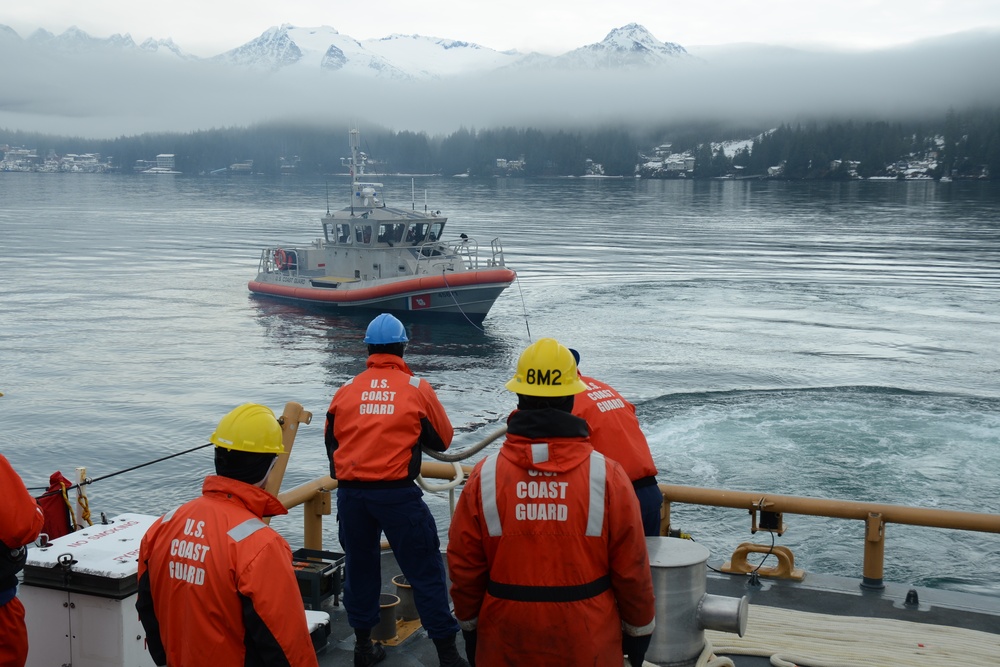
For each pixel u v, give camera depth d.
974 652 4.77
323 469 20.50
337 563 5.43
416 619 5.44
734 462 18.48
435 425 4.69
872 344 37.53
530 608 3.04
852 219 142.50
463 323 43.62
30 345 37.56
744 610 4.09
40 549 4.30
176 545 3.07
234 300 50.72
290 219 141.00
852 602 5.57
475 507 3.10
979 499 16.25
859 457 18.84
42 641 4.23
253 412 3.20
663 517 5.93
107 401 27.97
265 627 2.97
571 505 3.01
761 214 159.00
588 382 4.27
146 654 4.26
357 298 43.38
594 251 86.81
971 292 55.53
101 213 155.12
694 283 60.53
